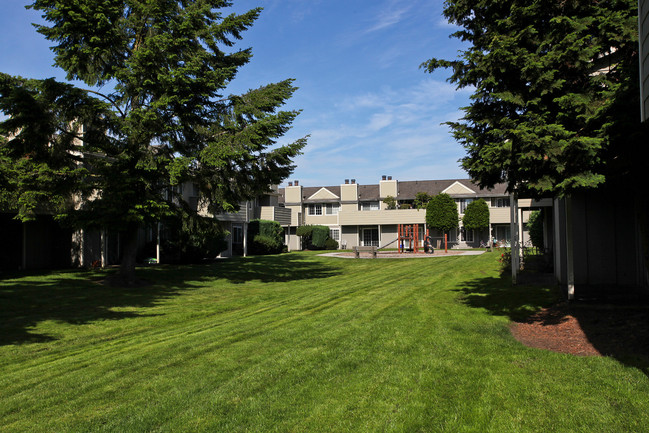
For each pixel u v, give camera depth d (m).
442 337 6.33
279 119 13.91
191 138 14.35
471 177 7.20
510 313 7.90
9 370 5.71
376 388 4.42
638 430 3.29
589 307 7.57
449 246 39.47
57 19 11.71
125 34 13.30
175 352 6.19
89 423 3.89
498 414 3.69
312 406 4.05
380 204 44.50
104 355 6.23
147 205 12.59
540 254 20.55
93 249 19.38
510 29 6.59
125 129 12.22
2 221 17.89
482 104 6.76
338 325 7.59
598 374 4.42
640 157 5.91
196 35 13.66
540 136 5.81
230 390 4.56
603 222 10.06
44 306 10.16
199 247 21.53
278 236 33.88
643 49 4.59
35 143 11.94
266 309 9.91
